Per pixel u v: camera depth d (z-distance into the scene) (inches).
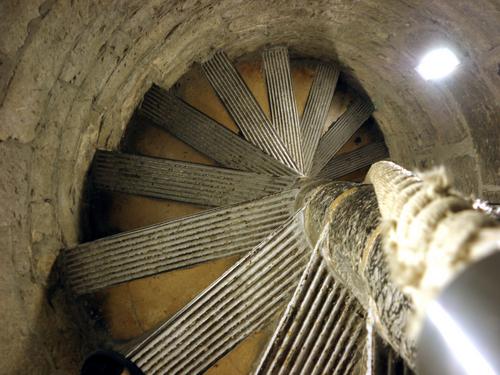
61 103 125.2
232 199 174.4
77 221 158.9
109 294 149.7
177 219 149.8
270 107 237.9
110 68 147.7
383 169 54.8
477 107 157.9
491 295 26.8
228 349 133.6
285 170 197.9
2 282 104.3
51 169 131.1
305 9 205.5
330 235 84.4
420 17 159.3
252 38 228.2
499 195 149.3
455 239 27.8
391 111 244.1
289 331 101.0
